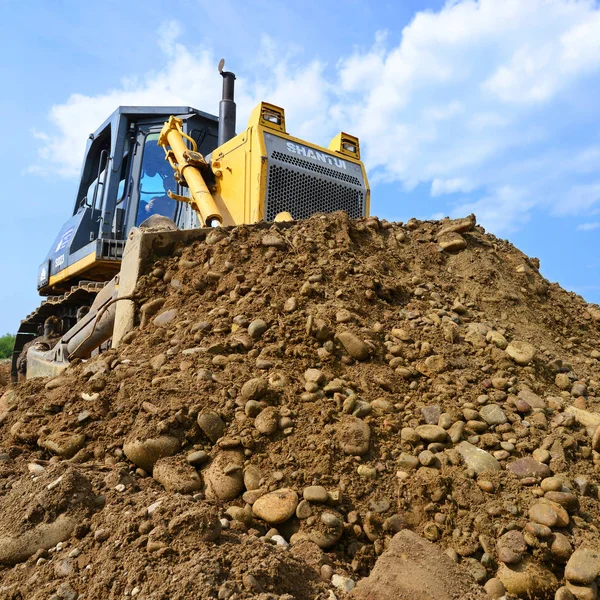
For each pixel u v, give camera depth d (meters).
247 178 5.89
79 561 2.04
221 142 7.42
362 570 2.25
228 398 2.96
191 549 1.96
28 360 8.07
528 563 2.19
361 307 3.92
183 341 3.68
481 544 2.28
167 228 5.00
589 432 2.96
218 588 1.78
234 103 7.57
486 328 3.97
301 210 6.02
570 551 2.20
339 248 4.52
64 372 4.02
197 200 6.01
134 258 4.60
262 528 2.37
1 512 2.39
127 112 8.82
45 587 1.94
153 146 8.71
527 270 5.13
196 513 2.08
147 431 2.76
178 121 6.86
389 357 3.48
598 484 2.61
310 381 3.12
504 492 2.48
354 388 3.14
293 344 3.46
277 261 4.30
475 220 5.46
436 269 4.88
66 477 2.40
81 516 2.28
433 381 3.31
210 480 2.56
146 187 8.62
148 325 4.18
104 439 2.94
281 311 3.74
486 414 3.01
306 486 2.51
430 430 2.80
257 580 1.83
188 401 2.92
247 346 3.44
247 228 4.70
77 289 8.64
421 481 2.54
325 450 2.64
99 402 3.19
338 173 6.44
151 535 2.02
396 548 2.10
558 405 3.21
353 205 6.53
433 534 2.35
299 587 1.93
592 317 5.16
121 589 1.84
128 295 4.44
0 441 3.26
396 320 3.91
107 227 8.68
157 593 1.77
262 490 2.50
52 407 3.31
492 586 2.09
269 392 2.97
